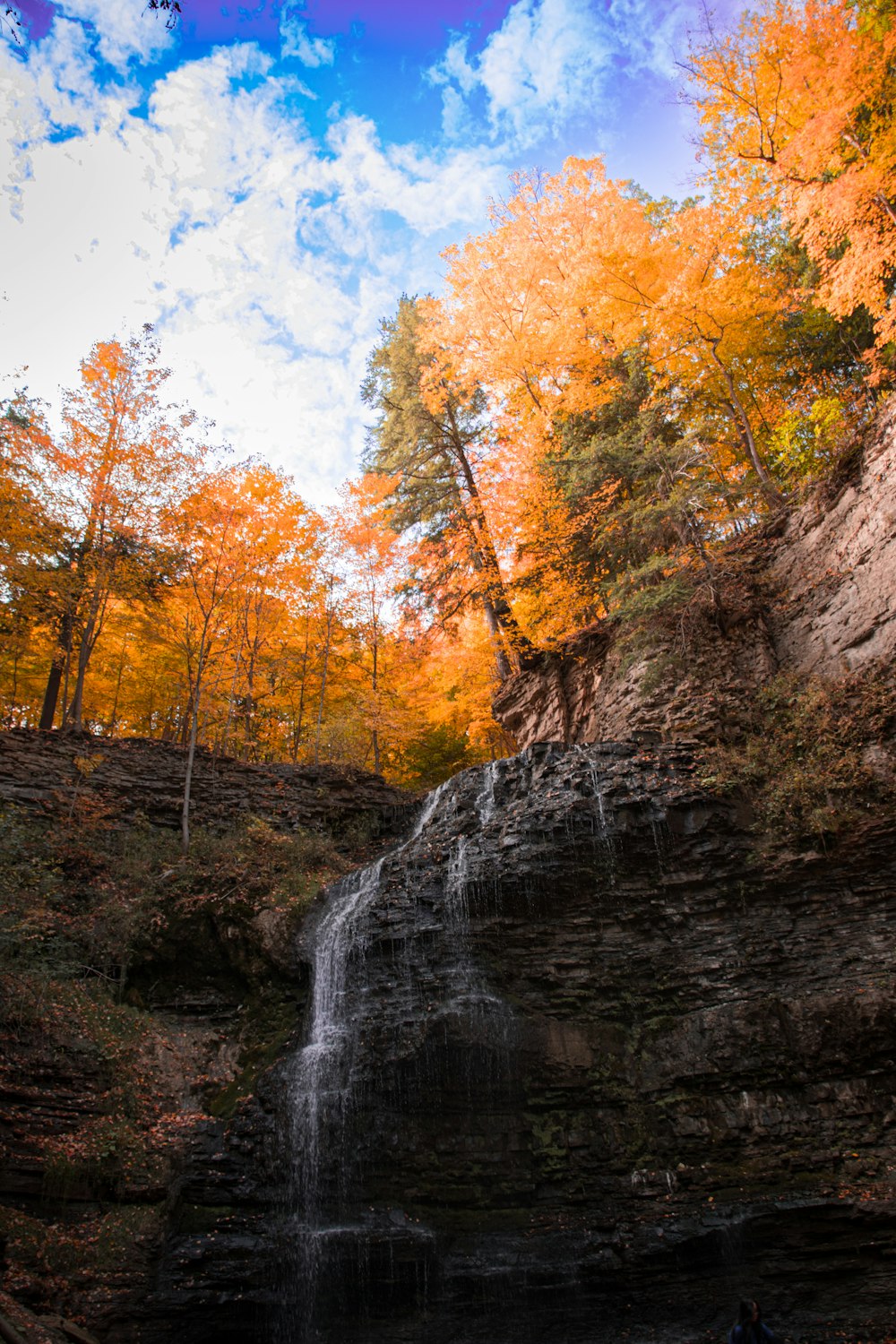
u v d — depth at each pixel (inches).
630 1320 406.3
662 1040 508.7
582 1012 536.7
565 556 913.5
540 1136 486.9
